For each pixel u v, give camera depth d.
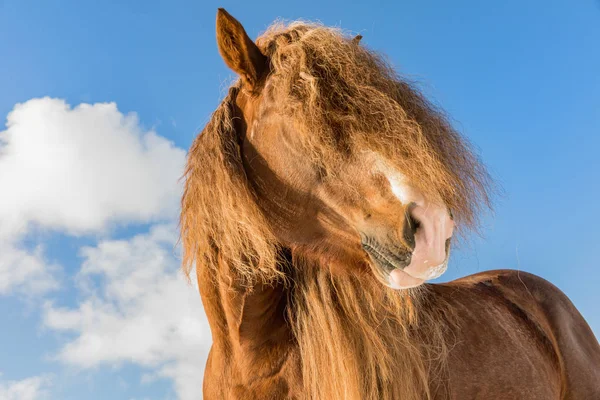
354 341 2.39
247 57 2.34
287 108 2.18
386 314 2.47
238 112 2.48
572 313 3.53
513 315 3.18
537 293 3.49
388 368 2.34
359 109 2.07
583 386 3.23
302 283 2.50
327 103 2.10
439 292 2.94
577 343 3.36
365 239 2.21
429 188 1.99
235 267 2.39
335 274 2.48
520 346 2.94
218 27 2.32
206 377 2.69
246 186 2.33
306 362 2.38
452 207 2.07
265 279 2.42
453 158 2.12
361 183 2.11
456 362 2.58
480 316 2.93
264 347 2.44
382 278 2.19
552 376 3.08
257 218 2.32
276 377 2.42
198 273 2.52
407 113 2.07
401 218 2.03
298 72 2.21
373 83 2.14
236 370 2.46
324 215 2.29
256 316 2.43
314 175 2.21
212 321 2.51
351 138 2.06
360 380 2.32
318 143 2.10
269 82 2.31
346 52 2.21
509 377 2.73
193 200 2.45
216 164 2.36
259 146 2.33
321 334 2.39
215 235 2.41
